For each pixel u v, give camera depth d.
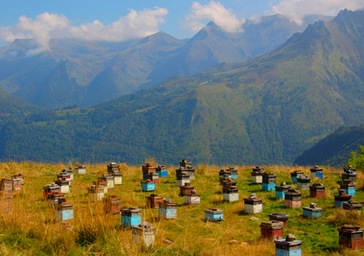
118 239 14.47
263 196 30.33
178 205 27.38
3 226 14.64
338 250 17.56
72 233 14.81
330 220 22.53
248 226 21.73
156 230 16.95
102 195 27.08
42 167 45.44
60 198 23.09
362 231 17.73
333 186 33.97
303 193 30.92
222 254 15.19
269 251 16.98
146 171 38.12
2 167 43.09
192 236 19.00
